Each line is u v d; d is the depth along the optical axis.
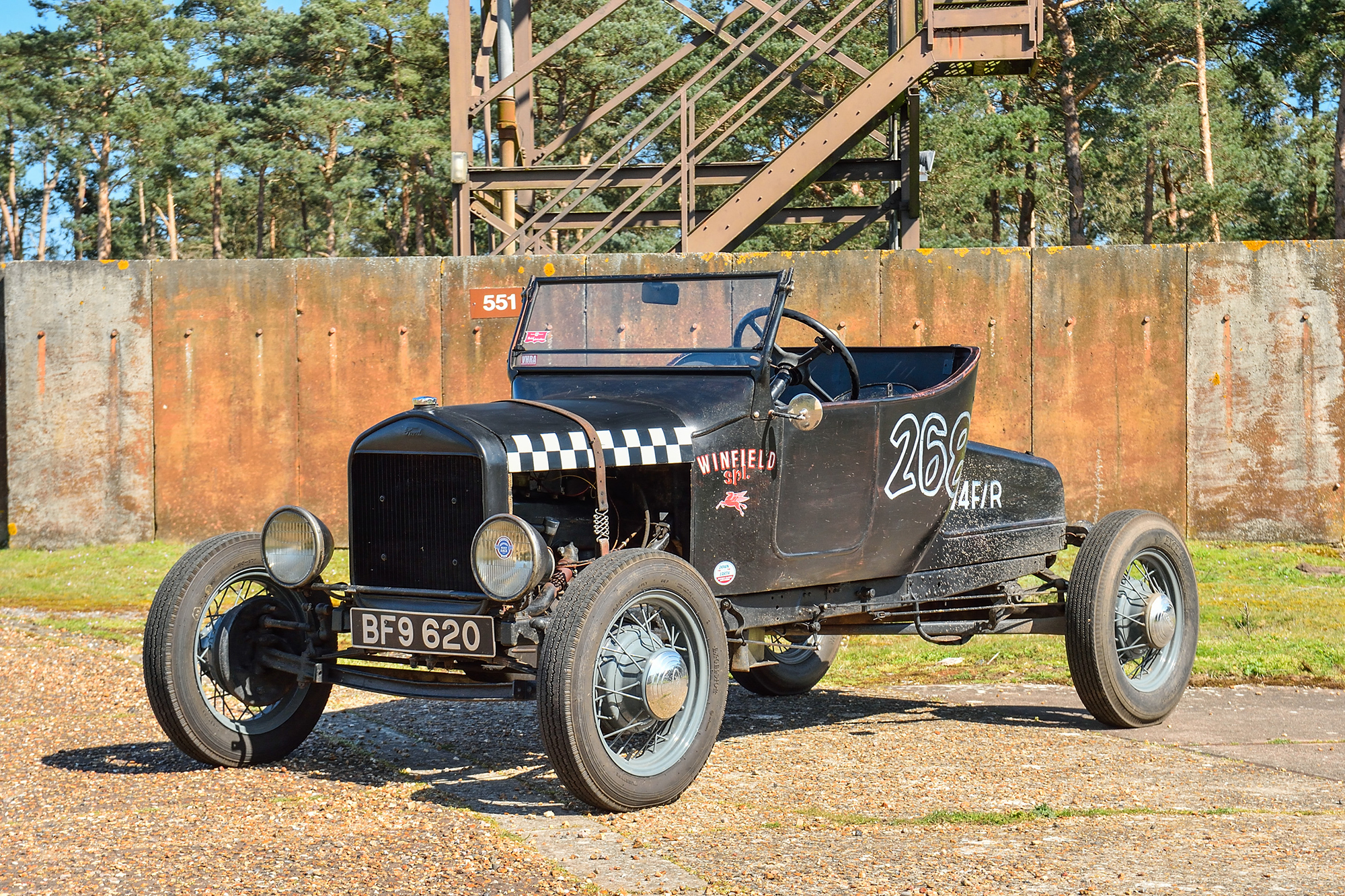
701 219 14.47
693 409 4.87
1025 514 6.27
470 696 4.46
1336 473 11.20
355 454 4.76
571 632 4.12
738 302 5.20
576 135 14.65
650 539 4.76
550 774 4.86
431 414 4.62
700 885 3.46
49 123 57.41
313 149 52.09
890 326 11.50
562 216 12.59
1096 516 11.45
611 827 4.07
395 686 4.64
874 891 3.39
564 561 4.57
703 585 4.49
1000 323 11.45
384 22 50.66
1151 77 35.34
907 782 4.69
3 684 6.63
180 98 57.44
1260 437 11.29
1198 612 6.10
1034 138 38.34
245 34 61.53
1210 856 3.69
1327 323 11.16
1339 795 4.47
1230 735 5.51
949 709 6.18
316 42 50.84
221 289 11.81
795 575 5.18
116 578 10.38
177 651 4.84
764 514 5.01
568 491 4.82
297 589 4.86
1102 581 5.62
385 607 4.66
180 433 11.88
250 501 11.86
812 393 5.42
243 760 4.99
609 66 41.75
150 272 11.84
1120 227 46.25
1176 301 11.34
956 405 5.80
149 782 4.74
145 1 58.16
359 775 4.86
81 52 57.97
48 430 11.85
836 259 11.51
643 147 12.67
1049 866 3.60
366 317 11.76
